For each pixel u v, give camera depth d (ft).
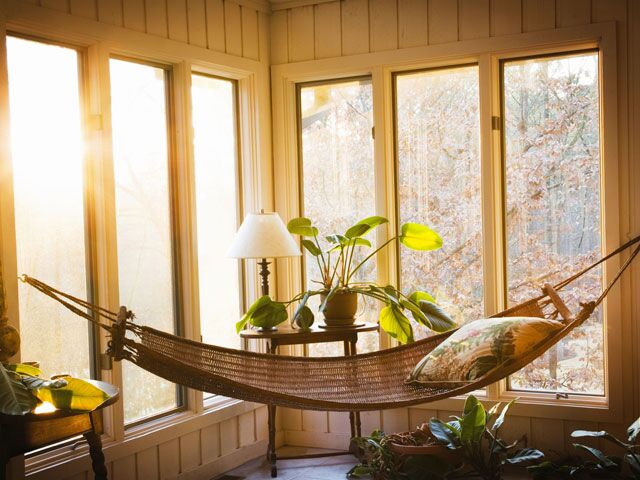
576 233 14.47
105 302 12.64
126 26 13.05
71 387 9.46
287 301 16.31
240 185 16.14
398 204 15.80
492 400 14.84
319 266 15.03
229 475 14.73
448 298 15.46
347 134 16.20
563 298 14.60
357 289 14.78
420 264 15.67
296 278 16.48
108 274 12.62
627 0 13.69
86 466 11.93
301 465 15.26
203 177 15.17
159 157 14.14
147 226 13.84
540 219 14.74
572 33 14.03
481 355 11.35
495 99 14.82
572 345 14.56
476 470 13.14
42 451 11.57
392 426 15.70
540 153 14.69
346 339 14.56
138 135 13.71
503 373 11.14
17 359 10.97
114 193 12.77
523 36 14.39
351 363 12.52
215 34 15.03
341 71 15.87
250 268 16.06
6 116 10.95
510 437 14.78
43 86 11.95
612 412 13.93
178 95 14.29
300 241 16.53
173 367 10.09
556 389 14.70
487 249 14.80
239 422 15.39
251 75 15.98
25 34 11.64
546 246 14.71
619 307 13.87
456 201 15.33
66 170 12.29
